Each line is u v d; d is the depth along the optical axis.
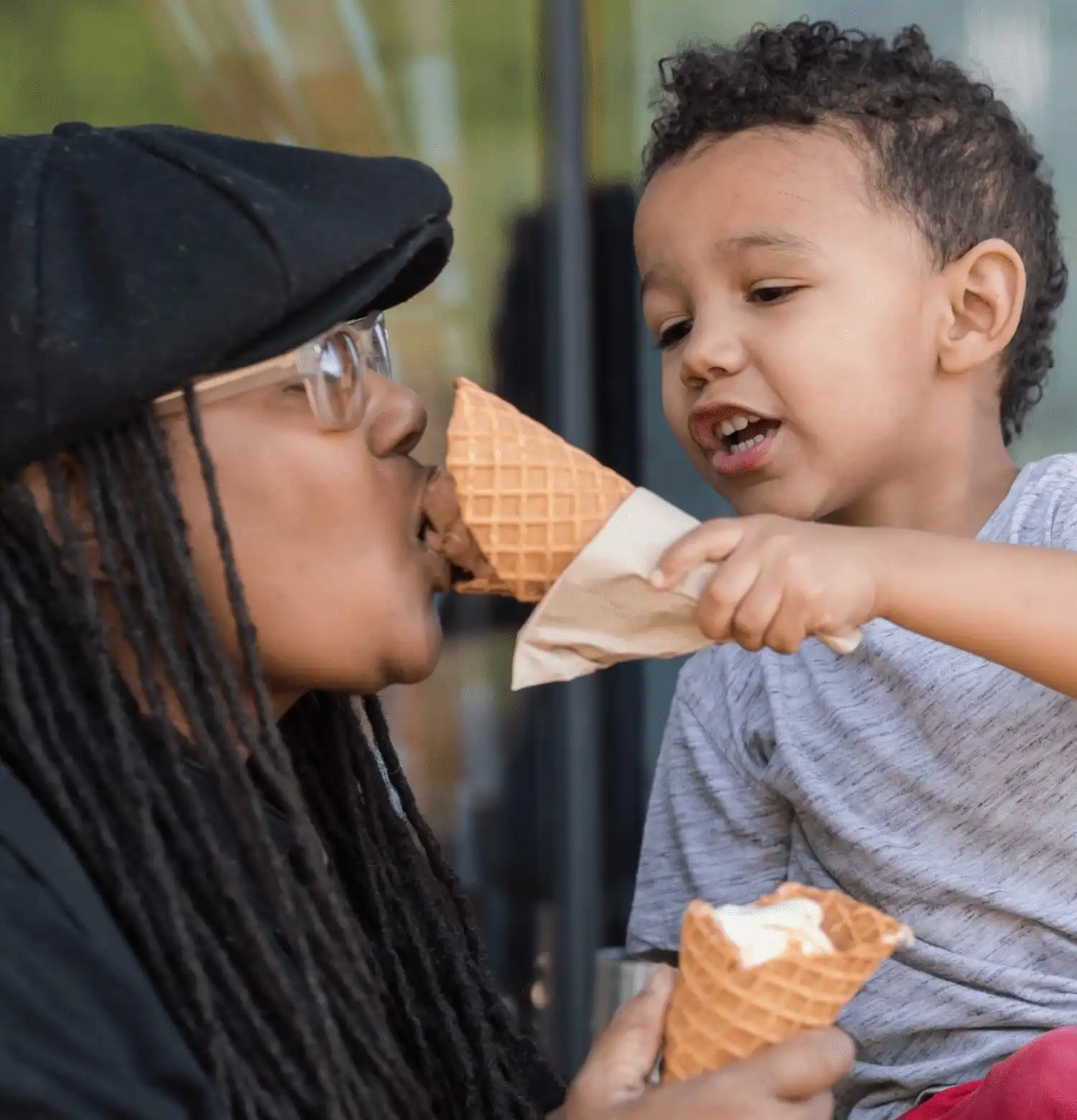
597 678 3.62
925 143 2.28
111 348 1.34
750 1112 1.32
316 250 1.38
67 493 1.42
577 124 3.55
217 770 1.41
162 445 1.42
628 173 3.59
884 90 2.27
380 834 1.75
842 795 2.15
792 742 2.22
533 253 3.59
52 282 1.34
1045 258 2.52
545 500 1.56
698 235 2.24
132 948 1.37
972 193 2.30
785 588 1.53
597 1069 1.42
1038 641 1.72
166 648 1.40
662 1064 1.47
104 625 1.40
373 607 1.51
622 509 1.57
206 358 1.37
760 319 2.21
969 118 2.36
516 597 1.64
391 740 1.84
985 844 2.06
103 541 1.40
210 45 3.48
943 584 1.68
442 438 3.62
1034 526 2.13
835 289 2.18
